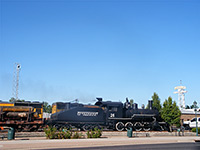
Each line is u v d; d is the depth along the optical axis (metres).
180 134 31.11
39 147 16.95
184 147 18.08
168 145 19.56
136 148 17.20
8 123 25.92
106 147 17.80
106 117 30.92
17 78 41.72
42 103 29.58
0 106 26.22
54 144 18.12
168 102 40.75
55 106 30.78
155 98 50.03
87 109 30.16
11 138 21.33
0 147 16.06
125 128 31.56
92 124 30.28
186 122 44.19
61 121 28.58
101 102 31.52
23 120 26.89
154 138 24.86
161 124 33.22
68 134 23.45
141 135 27.91
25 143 18.25
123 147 17.84
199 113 52.06
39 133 25.00
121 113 31.73
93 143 19.30
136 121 32.41
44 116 54.91
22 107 27.19
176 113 40.00
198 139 24.69
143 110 32.94
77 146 18.33
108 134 26.84
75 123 29.30
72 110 29.34
